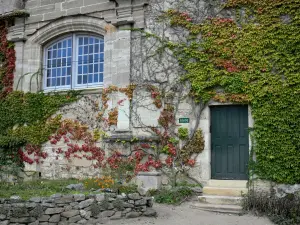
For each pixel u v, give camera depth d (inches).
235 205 297.1
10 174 402.9
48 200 247.0
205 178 336.5
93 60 411.5
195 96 347.9
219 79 336.8
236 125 337.4
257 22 330.3
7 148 423.8
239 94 330.0
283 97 313.4
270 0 326.6
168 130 354.3
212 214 284.2
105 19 396.8
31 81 432.1
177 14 362.9
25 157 416.8
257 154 317.7
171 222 262.2
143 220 266.1
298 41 314.0
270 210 273.9
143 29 377.1
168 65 362.3
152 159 356.8
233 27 338.0
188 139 346.0
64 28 421.7
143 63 372.8
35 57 434.9
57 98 413.1
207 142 340.2
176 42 361.1
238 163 333.1
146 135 361.1
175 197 317.4
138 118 367.9
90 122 393.7
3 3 452.1
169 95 357.4
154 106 362.9
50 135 410.9
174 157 348.8
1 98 441.1
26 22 439.8
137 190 322.7
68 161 398.6
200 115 345.4
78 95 403.9
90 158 387.9
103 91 389.1
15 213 237.1
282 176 307.4
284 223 255.4
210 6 350.0
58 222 247.6
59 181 356.8
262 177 314.2
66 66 426.0
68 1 418.9
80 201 257.3
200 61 347.3
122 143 370.3
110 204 265.9
